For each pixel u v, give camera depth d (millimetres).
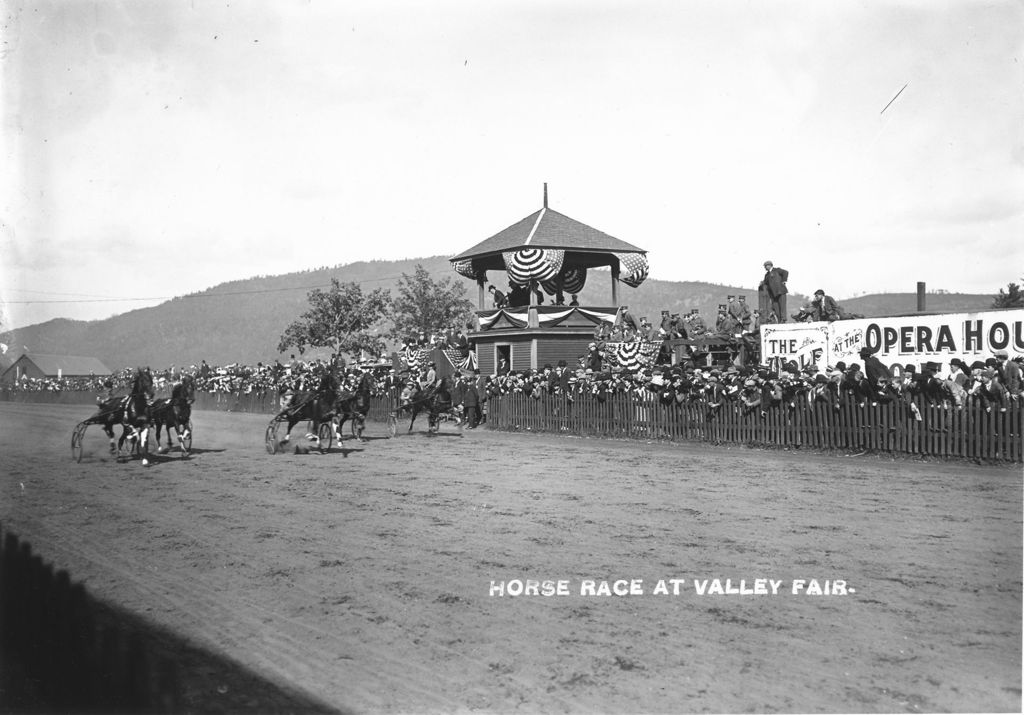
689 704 6188
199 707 6320
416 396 28312
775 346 24781
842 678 6590
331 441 23609
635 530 11766
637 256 37000
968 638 7371
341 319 54094
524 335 35125
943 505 13008
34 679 6852
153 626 8188
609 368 28406
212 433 30984
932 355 20969
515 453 21922
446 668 6980
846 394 19547
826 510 12820
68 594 9250
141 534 12281
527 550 10758
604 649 7316
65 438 30516
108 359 148750
